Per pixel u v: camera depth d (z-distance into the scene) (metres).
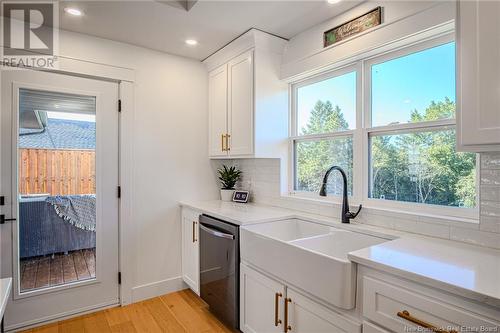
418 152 1.80
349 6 1.99
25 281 2.26
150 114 2.77
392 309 1.15
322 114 2.42
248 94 2.52
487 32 1.19
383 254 1.29
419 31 1.64
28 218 2.27
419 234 1.67
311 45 2.32
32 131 2.29
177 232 2.94
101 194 2.55
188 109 3.00
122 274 2.63
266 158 2.74
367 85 2.05
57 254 2.39
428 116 1.74
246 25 2.28
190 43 2.63
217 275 2.29
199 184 3.08
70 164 2.43
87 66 2.45
